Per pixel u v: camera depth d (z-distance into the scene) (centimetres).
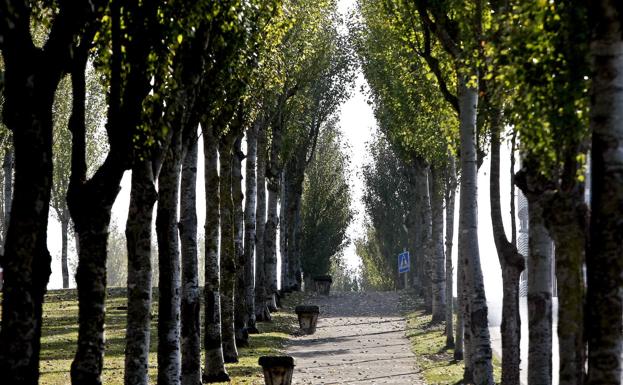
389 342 7144
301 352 6512
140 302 3294
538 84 2478
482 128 4128
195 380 4422
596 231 2028
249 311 7400
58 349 6131
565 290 2597
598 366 2020
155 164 3294
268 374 4284
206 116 4075
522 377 5125
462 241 4050
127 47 2852
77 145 2698
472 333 4003
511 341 3547
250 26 3712
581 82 2409
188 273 4453
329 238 13362
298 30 7094
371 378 5228
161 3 2875
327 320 9044
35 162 2309
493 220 3594
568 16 2383
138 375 3272
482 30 3566
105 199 2694
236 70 3803
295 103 8912
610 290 2017
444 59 4528
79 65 2670
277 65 5297
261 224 8338
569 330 2580
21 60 2289
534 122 2512
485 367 3956
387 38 6856
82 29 2848
